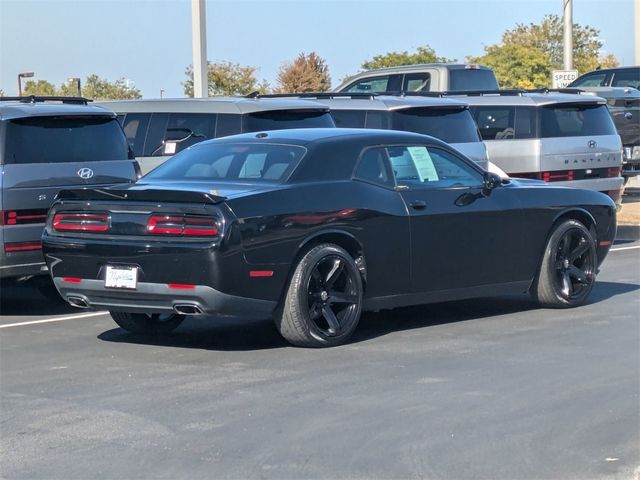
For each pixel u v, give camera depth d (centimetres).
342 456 563
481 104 1478
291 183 815
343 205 826
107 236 796
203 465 553
